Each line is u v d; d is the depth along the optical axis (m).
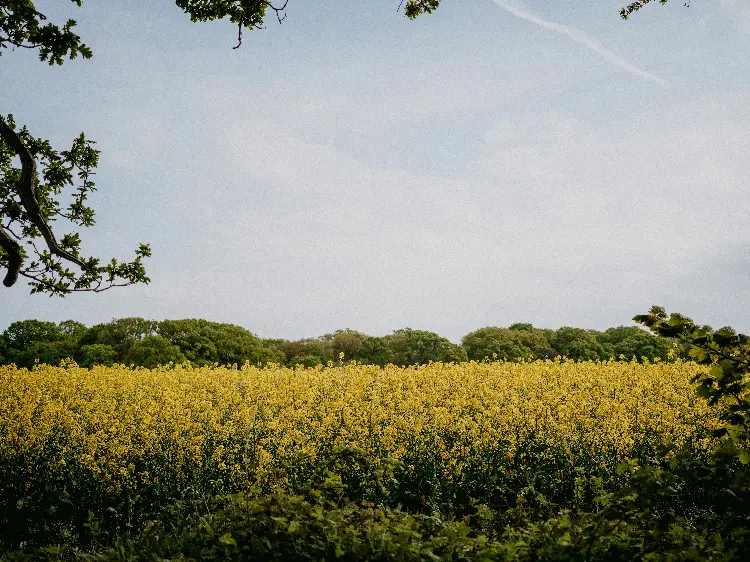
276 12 6.87
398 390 11.51
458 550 3.87
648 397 11.47
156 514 7.18
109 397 11.67
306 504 4.33
